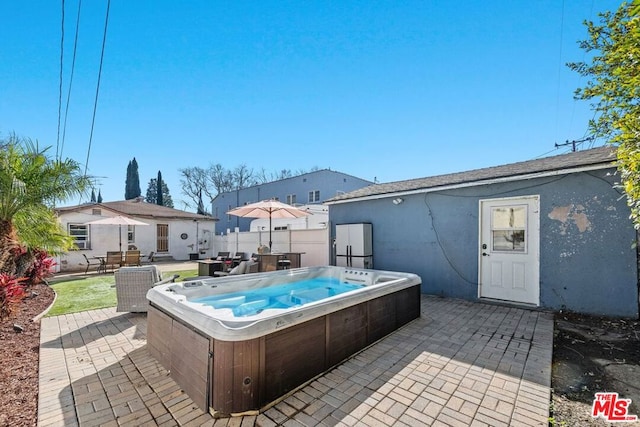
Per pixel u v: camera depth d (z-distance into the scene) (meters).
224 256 10.60
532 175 5.27
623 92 2.83
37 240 6.69
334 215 9.02
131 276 5.08
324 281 6.59
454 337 3.93
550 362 3.16
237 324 2.37
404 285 4.48
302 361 2.72
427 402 2.44
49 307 5.60
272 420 2.22
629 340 3.79
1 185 5.79
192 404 2.44
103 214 13.34
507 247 5.74
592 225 4.84
